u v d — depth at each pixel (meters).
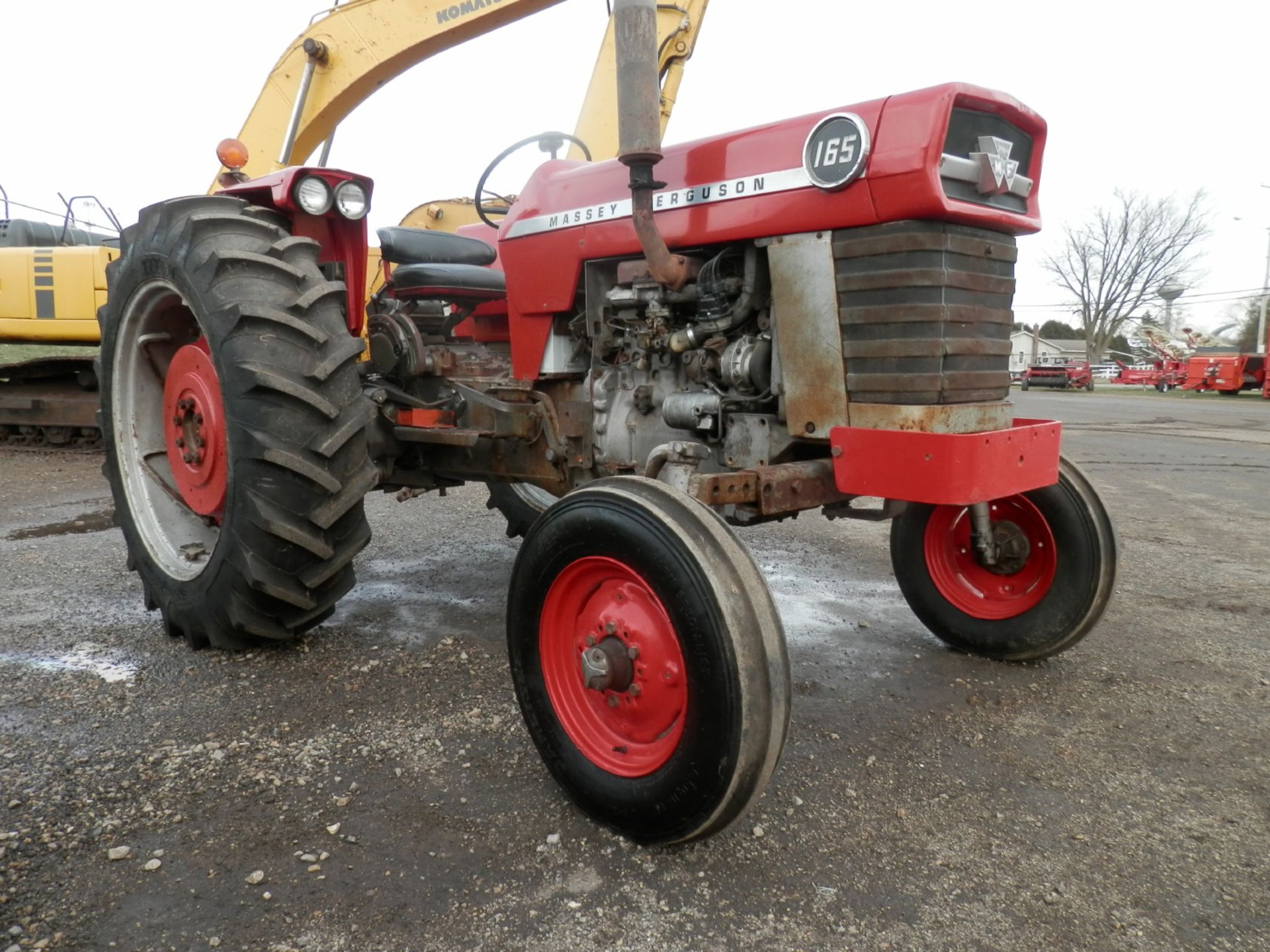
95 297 7.42
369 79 6.58
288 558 2.81
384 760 2.31
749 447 2.62
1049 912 1.77
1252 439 12.05
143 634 3.20
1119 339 53.69
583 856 1.92
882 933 1.70
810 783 2.26
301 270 2.95
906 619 3.63
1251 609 3.83
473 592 3.80
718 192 2.54
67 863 1.85
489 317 4.09
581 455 3.15
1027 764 2.39
